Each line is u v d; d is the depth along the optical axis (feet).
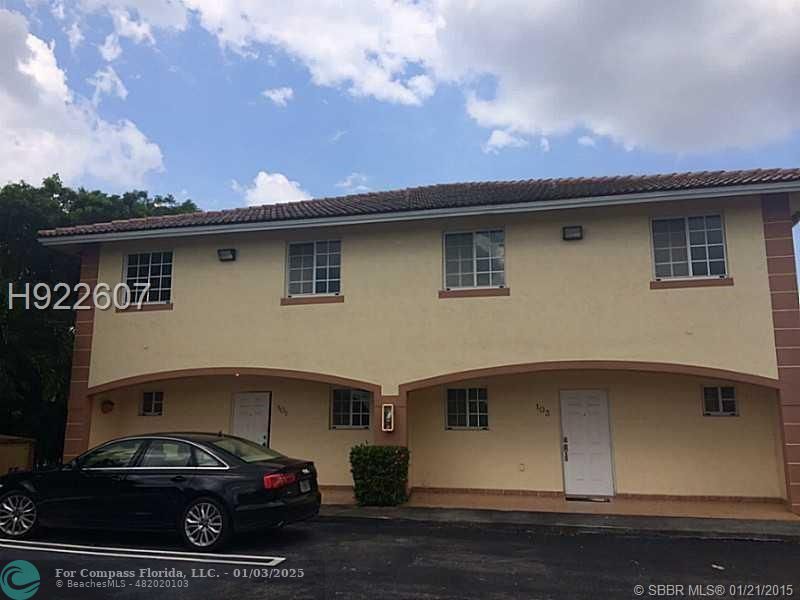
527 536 30.63
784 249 36.47
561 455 42.75
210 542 26.40
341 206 46.85
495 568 24.26
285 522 27.02
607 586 21.95
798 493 34.65
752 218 37.35
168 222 46.57
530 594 20.92
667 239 38.93
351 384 41.73
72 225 59.06
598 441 42.39
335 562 24.98
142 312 46.24
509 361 39.45
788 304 35.96
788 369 35.40
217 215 49.60
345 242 43.80
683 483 40.47
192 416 49.16
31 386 53.11
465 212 39.96
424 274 41.83
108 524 27.71
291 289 44.62
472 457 44.09
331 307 43.01
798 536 29.78
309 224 42.60
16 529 29.12
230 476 26.99
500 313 40.11
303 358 42.86
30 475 29.60
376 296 42.37
